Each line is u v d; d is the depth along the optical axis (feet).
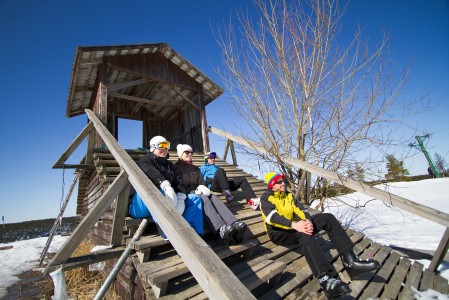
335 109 18.21
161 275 6.43
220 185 13.91
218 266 3.83
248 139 20.35
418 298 8.70
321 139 18.06
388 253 12.17
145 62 24.90
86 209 24.41
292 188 19.40
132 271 9.03
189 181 12.00
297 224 8.26
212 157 15.76
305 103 18.81
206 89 30.32
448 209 25.02
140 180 7.04
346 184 12.85
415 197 33.76
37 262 23.04
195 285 7.10
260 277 7.24
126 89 30.83
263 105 19.90
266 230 10.04
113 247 9.67
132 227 9.46
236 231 8.61
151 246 7.86
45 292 14.71
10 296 14.64
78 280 14.08
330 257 10.17
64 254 8.25
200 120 27.94
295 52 19.58
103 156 15.15
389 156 16.88
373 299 8.02
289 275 8.53
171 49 25.79
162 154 10.48
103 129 13.80
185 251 4.31
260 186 18.44
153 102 29.86
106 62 22.03
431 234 16.70
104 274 13.06
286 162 17.60
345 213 27.20
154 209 5.76
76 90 25.03
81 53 20.20
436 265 10.83
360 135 17.35
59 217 21.33
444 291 9.41
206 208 9.17
